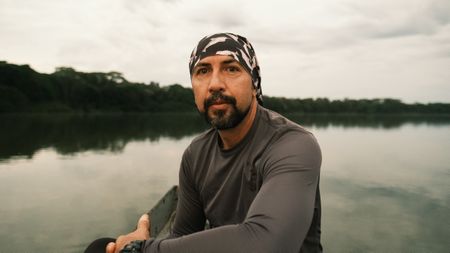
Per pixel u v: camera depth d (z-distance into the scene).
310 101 116.25
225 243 1.00
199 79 1.35
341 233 7.35
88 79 82.44
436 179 14.17
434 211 9.29
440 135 48.75
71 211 8.35
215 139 1.51
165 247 1.05
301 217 1.05
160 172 13.80
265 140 1.31
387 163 18.62
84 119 59.50
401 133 52.03
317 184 1.27
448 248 6.52
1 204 8.90
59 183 11.52
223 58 1.27
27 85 66.62
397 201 10.31
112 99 82.81
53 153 19.36
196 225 1.69
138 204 9.02
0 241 6.45
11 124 40.88
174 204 5.25
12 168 14.39
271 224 1.01
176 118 76.94
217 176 1.42
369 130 58.28
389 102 125.31
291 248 1.01
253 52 1.43
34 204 8.95
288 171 1.13
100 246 1.30
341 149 26.14
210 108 1.30
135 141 28.20
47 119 54.44
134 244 1.10
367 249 6.52
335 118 107.25
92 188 10.82
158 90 98.06
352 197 10.69
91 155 18.92
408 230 7.61
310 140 1.23
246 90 1.29
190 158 1.59
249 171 1.31
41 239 6.54
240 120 1.29
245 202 1.33
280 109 102.81
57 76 75.62
